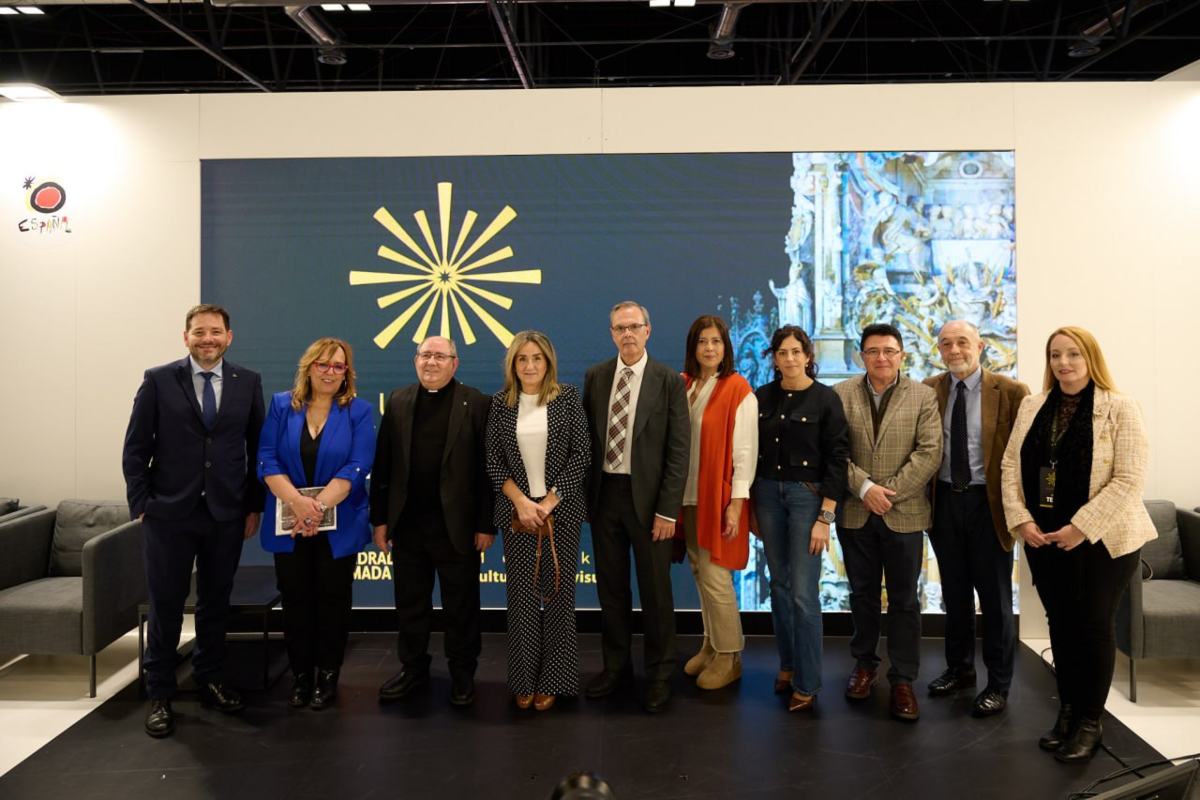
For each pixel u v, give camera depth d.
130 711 3.09
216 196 4.09
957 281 4.01
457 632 3.12
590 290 4.08
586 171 4.07
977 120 3.99
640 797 2.42
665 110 4.05
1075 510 2.61
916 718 2.95
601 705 3.11
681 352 4.07
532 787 2.48
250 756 2.70
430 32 6.91
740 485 3.05
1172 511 3.75
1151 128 3.96
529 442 2.97
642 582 3.08
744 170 4.04
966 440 3.01
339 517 3.07
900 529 2.97
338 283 4.10
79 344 4.09
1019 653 3.71
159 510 2.90
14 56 7.34
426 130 4.08
